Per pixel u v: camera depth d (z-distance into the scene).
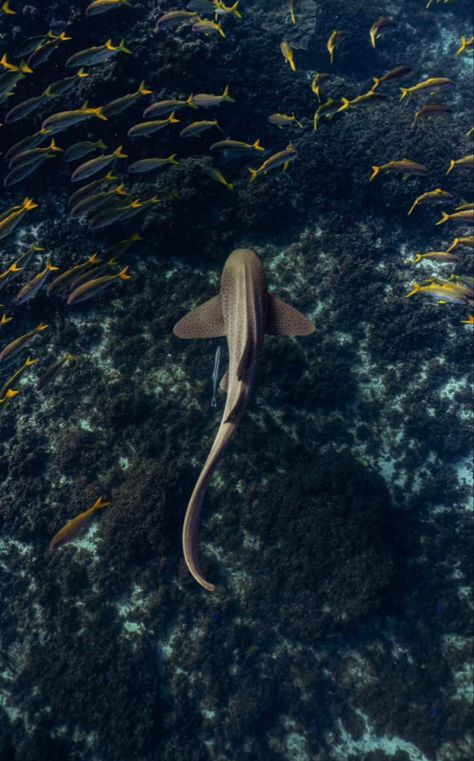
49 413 10.90
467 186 13.30
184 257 12.11
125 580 9.95
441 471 11.50
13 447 10.63
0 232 8.38
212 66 12.10
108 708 9.04
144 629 9.76
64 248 11.92
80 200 9.36
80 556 10.00
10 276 8.69
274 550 10.14
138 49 11.56
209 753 9.29
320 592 9.91
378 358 12.18
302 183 12.98
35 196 12.50
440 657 10.14
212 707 9.53
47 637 9.59
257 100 13.22
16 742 8.95
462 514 11.21
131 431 10.55
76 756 8.98
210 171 10.43
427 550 10.86
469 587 10.70
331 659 10.09
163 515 9.84
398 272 13.13
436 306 12.44
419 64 19.08
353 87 16.30
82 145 9.12
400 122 13.94
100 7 9.84
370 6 18.53
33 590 9.89
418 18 19.83
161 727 9.27
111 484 10.30
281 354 11.33
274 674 9.88
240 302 6.70
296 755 9.52
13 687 9.34
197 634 9.84
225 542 10.26
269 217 12.38
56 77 11.86
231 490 10.52
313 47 17.84
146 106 11.69
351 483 10.43
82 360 11.29
